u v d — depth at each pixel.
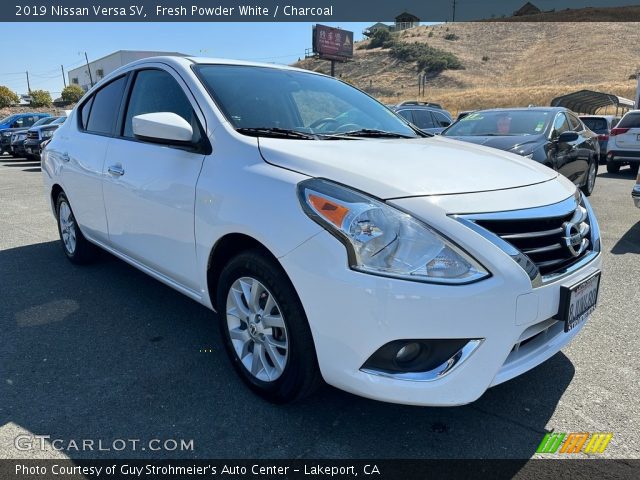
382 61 79.62
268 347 2.39
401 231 1.95
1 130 19.28
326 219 2.02
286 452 2.15
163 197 2.84
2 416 2.37
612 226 6.38
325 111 3.25
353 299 1.94
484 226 2.02
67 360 2.89
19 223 6.47
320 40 49.09
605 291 4.05
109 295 3.87
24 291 3.95
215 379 2.69
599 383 2.67
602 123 16.33
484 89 57.53
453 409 2.45
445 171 2.33
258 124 2.78
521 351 2.19
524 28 85.69
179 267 2.86
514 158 2.89
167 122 2.63
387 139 3.01
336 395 2.55
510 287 1.94
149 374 2.74
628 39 68.38
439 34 90.62
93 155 3.67
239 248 2.54
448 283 1.89
